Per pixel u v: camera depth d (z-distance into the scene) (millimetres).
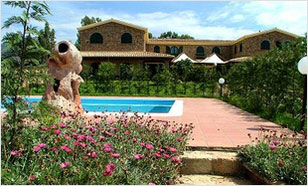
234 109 12453
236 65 18078
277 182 4133
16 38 3926
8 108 4008
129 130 5348
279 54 10461
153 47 39719
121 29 34625
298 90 9672
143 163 3920
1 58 3977
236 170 5031
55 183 3115
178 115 10070
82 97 18094
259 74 12234
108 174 3002
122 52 33938
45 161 3570
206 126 7973
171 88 22141
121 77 26328
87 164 3473
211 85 21109
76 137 4109
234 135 6711
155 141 4891
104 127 5492
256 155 4711
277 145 4871
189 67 28750
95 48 34875
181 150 5117
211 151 5527
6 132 4059
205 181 4738
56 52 8477
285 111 10172
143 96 19547
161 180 3908
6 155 3842
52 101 8312
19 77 4020
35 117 4277
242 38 36531
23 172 3480
